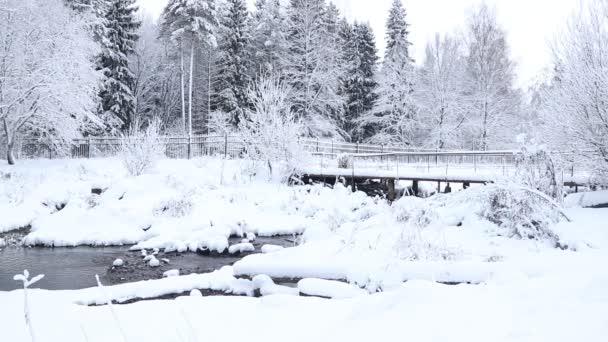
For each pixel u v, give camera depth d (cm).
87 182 1603
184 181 1655
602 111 981
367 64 3781
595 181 1127
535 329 296
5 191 1433
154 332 480
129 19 3161
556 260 558
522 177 954
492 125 3075
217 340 439
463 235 891
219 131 2953
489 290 403
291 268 679
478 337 301
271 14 3494
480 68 3119
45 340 467
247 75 3272
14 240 1167
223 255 1088
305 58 3228
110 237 1199
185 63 3728
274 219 1388
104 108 2973
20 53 1788
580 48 1014
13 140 1844
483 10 3206
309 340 393
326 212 1420
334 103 3300
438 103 3278
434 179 1600
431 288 425
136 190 1519
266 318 498
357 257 692
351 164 1912
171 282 720
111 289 692
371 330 360
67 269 961
